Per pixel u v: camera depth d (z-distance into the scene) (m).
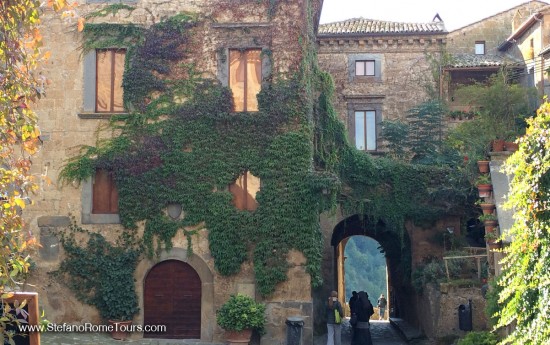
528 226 9.73
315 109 23.95
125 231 20.69
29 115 10.77
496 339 15.08
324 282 27.16
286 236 20.17
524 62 32.72
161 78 21.14
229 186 20.67
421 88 33.50
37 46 11.05
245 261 20.34
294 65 20.95
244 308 19.17
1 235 10.02
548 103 9.69
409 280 26.95
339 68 33.88
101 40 21.38
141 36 21.28
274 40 21.09
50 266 20.73
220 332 20.25
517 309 10.23
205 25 21.30
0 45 10.79
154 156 20.77
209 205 20.48
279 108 20.66
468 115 32.31
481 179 17.39
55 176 21.05
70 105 21.25
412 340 23.58
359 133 33.50
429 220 25.41
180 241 20.55
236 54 21.25
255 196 20.56
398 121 31.23
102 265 20.56
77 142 21.09
